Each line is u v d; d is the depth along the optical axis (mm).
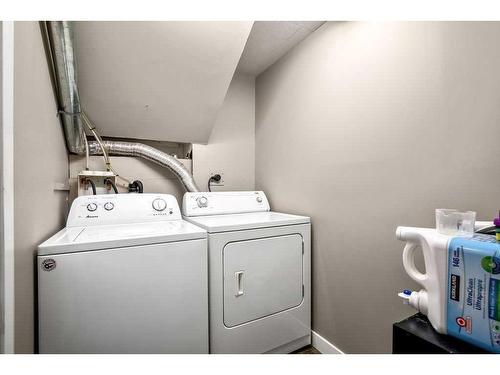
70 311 905
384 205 1239
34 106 908
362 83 1349
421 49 1078
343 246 1463
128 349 1003
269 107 2240
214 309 1254
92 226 1375
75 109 1386
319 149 1646
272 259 1468
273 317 1463
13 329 639
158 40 1446
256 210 2051
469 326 628
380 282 1262
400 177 1167
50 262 878
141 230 1242
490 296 591
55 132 1302
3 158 613
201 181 2297
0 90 606
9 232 628
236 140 2434
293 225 1570
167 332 1090
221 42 1535
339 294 1485
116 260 992
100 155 1949
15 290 692
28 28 851
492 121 870
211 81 1788
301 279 1597
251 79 2488
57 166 1358
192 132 2170
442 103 1007
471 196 924
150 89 1731
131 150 1950
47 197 1091
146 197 1606
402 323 772
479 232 731
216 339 1254
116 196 1521
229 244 1314
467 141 935
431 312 720
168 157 2057
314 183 1692
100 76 1562
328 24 1573
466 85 936
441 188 1015
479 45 901
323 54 1613
